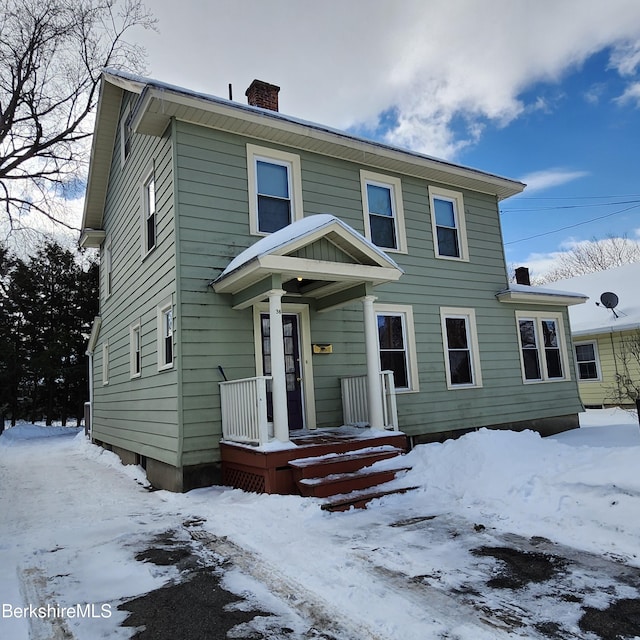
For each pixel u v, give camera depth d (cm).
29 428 2189
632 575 348
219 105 746
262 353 778
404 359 970
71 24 1501
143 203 914
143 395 895
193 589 349
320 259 687
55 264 2575
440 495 587
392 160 978
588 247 4225
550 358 1223
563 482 521
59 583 366
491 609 303
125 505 631
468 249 1109
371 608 309
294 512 522
